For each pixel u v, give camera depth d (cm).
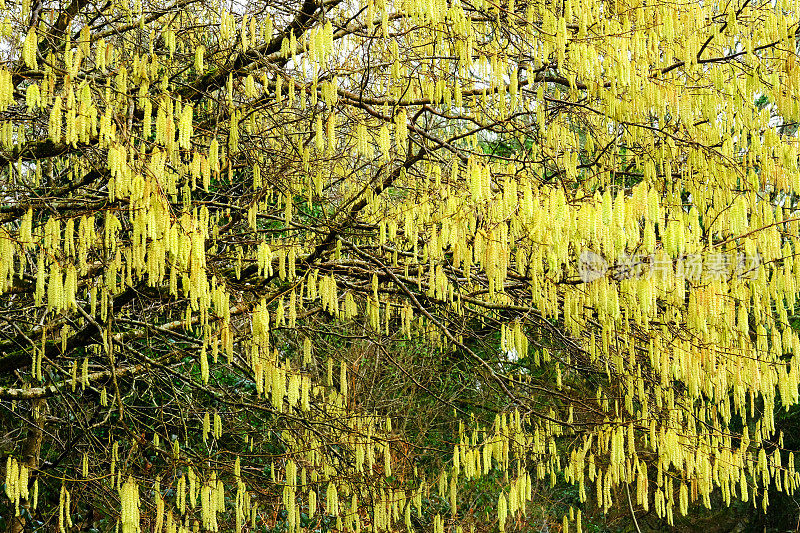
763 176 464
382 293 609
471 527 854
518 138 535
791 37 489
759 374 445
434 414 1056
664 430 503
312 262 511
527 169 454
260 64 490
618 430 480
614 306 398
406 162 461
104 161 487
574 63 475
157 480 436
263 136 570
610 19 517
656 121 576
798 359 437
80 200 465
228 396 655
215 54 538
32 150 486
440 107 524
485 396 890
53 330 621
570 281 445
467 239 411
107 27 580
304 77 484
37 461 704
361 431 557
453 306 526
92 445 566
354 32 440
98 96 443
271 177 535
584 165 537
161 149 381
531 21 497
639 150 527
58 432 755
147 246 357
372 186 493
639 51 456
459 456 509
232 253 565
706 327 416
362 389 958
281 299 480
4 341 596
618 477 481
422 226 466
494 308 549
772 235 411
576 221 357
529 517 1080
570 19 451
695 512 1260
